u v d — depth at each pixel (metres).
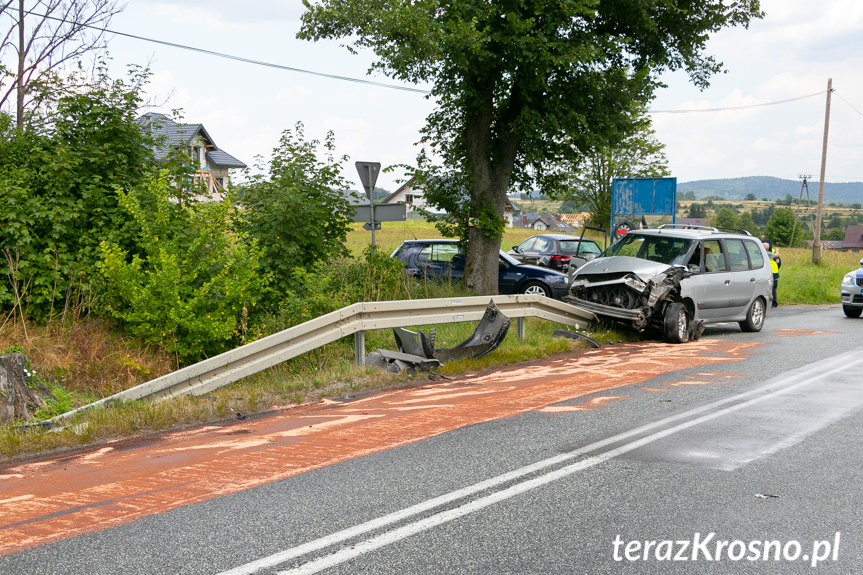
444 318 10.99
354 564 3.81
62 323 9.98
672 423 7.00
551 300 13.03
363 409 7.83
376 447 6.18
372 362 10.10
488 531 4.28
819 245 39.47
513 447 6.14
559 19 15.02
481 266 16.97
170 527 4.35
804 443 6.27
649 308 13.17
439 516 4.52
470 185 16.94
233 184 12.52
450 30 14.33
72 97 11.09
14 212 9.89
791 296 25.03
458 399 8.28
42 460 6.12
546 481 5.21
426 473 5.41
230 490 5.06
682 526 4.39
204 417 7.49
